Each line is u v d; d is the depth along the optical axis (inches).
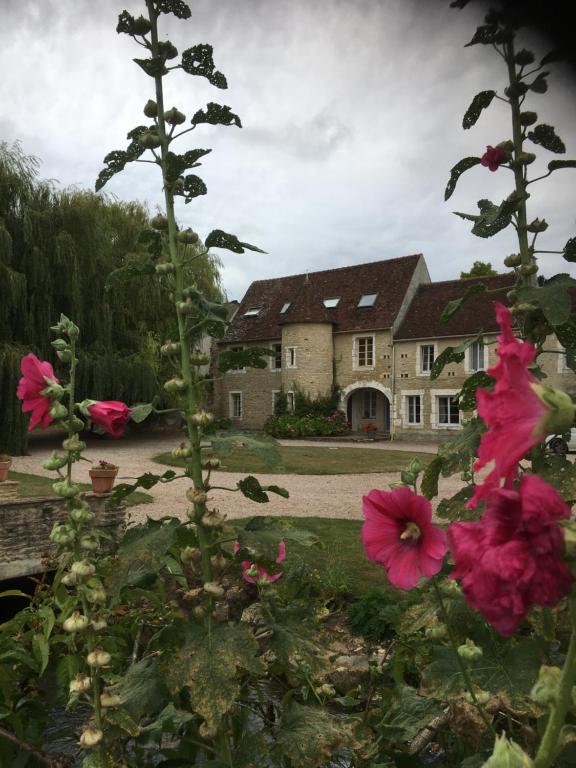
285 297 1257.4
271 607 69.2
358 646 149.1
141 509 381.7
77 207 757.3
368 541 44.9
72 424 57.8
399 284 1112.8
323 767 64.9
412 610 60.7
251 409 1219.2
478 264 1549.0
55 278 732.0
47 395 56.1
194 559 58.8
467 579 24.9
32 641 111.5
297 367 1119.6
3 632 112.5
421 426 1021.8
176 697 63.6
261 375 1206.9
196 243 62.9
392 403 1053.2
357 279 1186.6
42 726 95.6
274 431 1108.5
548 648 55.9
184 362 59.4
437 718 67.2
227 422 60.0
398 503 44.1
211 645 52.2
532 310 61.4
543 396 24.6
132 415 57.8
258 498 61.2
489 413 25.4
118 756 67.9
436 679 54.8
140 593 90.1
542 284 66.9
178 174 60.7
